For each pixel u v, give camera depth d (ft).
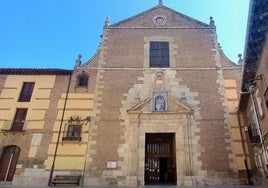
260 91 42.93
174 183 56.08
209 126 57.62
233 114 58.90
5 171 55.98
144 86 62.90
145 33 70.74
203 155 54.65
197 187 48.52
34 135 57.98
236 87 62.13
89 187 49.90
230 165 53.57
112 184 52.21
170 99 60.64
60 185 52.13
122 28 71.77
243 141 55.72
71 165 54.44
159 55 68.08
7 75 66.13
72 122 59.16
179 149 55.47
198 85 62.75
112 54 67.62
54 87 63.98
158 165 60.23
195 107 60.03
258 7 30.91
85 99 61.82
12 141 57.62
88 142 56.54
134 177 52.37
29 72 65.77
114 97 61.67
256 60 40.98
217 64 65.51
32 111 60.85
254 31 35.01
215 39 69.36
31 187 49.55
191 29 71.26
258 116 46.29
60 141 56.95
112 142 56.29
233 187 47.75
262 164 47.83
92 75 65.26
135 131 57.00
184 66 65.46
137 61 66.44
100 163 54.29
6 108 61.46
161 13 74.13
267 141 42.88
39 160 55.16
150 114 58.90
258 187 46.80
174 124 57.93
